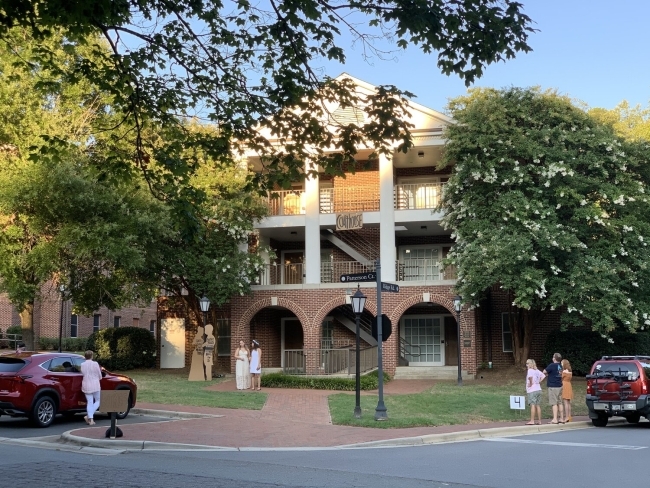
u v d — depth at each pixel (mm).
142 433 14945
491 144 25797
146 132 22422
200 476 10102
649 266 24766
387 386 26078
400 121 12172
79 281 24688
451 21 10031
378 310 17766
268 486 9367
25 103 22406
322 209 31938
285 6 10883
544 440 15320
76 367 16969
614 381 18219
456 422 17734
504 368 29203
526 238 24141
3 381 15492
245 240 29906
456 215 26781
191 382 26812
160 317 33094
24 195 20688
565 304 26328
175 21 11828
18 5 9930
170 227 24906
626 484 9789
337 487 9398
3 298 40000
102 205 21922
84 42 11367
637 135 37062
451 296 28359
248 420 17438
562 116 25672
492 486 9648
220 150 13047
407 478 10234
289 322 33156
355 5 10547
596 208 24375
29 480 9461
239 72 12523
